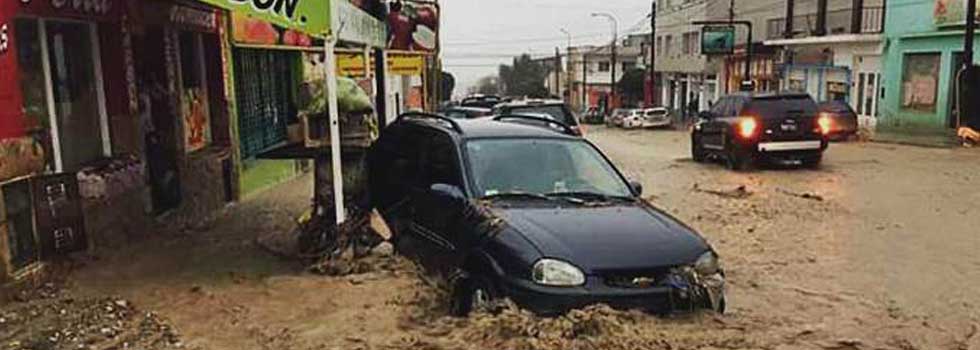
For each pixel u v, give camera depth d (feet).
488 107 76.02
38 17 24.31
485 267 20.33
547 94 350.02
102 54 29.22
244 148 46.88
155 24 33.19
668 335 18.25
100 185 26.89
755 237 35.86
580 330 17.97
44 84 25.39
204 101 41.16
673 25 213.25
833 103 98.12
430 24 56.95
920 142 88.02
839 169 63.31
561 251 19.10
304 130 28.27
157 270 25.14
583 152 25.13
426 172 25.95
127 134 30.09
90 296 21.91
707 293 19.61
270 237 30.76
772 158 63.46
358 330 19.27
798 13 149.18
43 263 23.12
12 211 21.75
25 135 22.95
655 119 165.27
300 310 20.94
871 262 30.86
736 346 18.34
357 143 28.09
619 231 20.27
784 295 25.94
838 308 24.30
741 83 148.25
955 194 48.70
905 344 20.45
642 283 19.06
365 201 28.50
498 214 21.20
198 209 37.32
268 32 47.91
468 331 18.51
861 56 115.14
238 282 23.76
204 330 19.36
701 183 55.72
